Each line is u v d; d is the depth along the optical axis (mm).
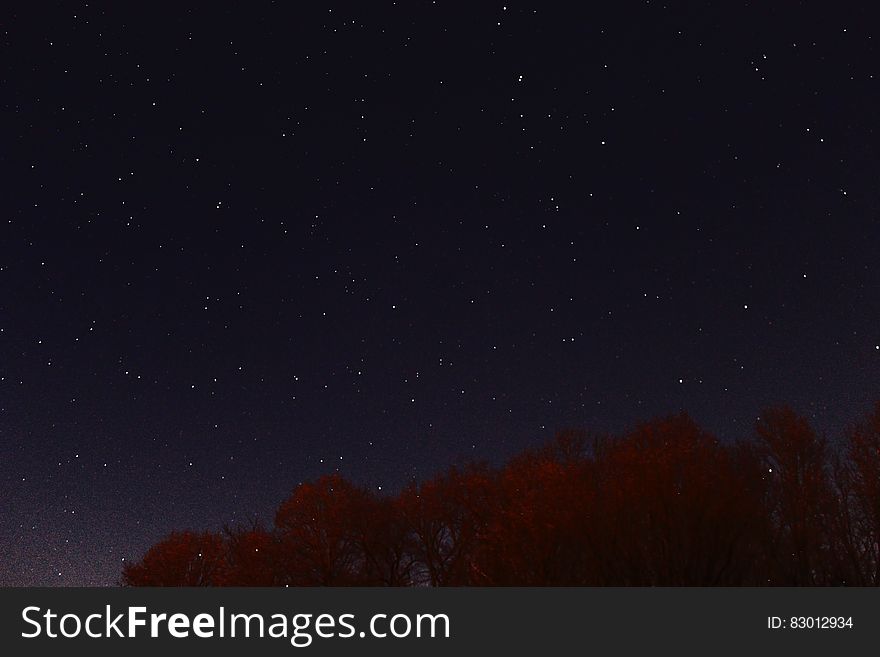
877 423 27359
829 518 26953
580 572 26766
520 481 29703
